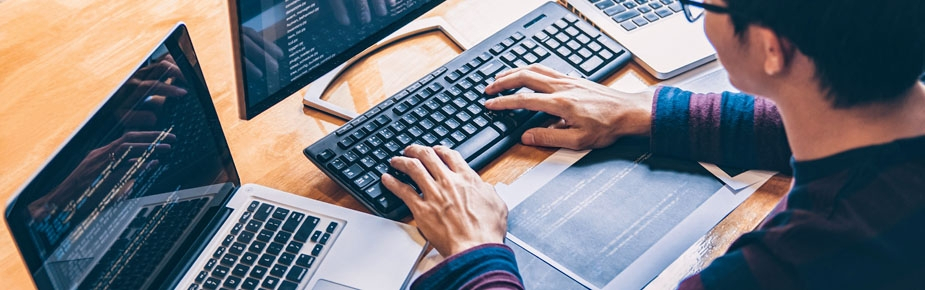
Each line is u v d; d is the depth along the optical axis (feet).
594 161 3.44
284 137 3.56
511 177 3.39
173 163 2.89
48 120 3.59
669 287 3.00
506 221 3.18
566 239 3.16
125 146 2.66
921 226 2.21
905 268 2.25
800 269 2.31
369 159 3.36
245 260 3.03
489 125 3.51
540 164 3.43
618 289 3.01
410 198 3.18
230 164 3.22
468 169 3.27
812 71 2.29
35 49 3.84
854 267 2.26
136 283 2.85
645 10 3.98
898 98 2.28
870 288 2.28
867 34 2.11
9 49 3.83
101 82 3.73
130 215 2.75
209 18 4.03
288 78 3.40
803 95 2.39
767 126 3.29
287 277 2.99
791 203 2.43
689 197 3.29
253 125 3.60
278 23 3.17
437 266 2.92
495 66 3.72
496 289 2.78
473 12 4.09
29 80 3.73
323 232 3.12
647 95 3.54
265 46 3.19
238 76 3.19
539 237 3.17
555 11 3.98
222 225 3.13
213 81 3.76
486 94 3.61
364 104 3.69
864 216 2.24
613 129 3.45
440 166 3.24
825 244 2.27
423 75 3.83
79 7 4.02
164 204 2.91
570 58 3.77
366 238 3.11
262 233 3.10
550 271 3.06
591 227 3.20
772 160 3.32
